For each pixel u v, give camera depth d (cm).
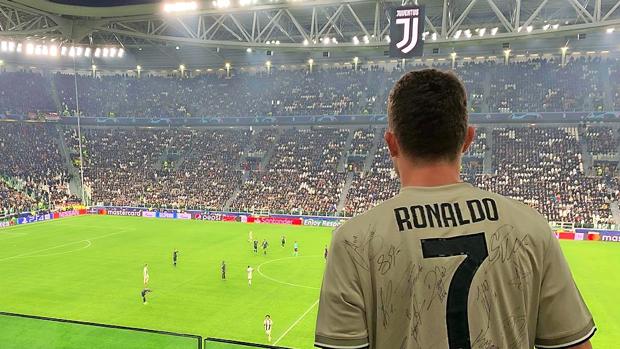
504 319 230
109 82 8994
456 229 235
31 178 7125
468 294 227
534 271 235
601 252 4459
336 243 246
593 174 5966
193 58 8356
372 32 6825
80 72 9231
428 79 253
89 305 2938
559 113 6619
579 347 235
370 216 247
